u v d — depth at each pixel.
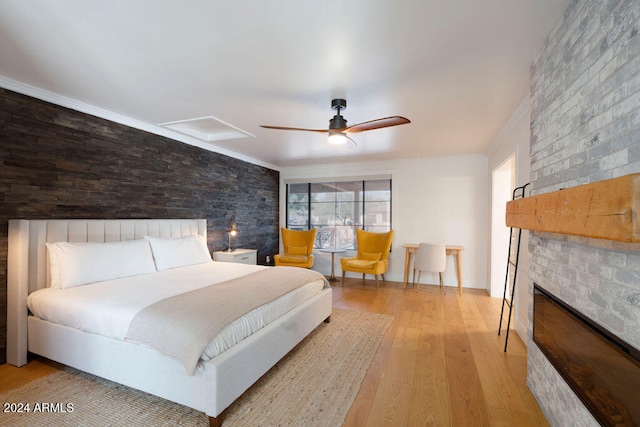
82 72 2.25
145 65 2.14
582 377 1.35
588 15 1.36
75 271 2.46
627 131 1.08
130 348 1.89
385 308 3.89
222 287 2.42
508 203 2.34
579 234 1.14
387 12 1.56
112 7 1.53
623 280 1.09
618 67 1.14
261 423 1.72
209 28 1.71
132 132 3.36
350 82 2.38
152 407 1.86
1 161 2.34
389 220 5.64
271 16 1.60
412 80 2.34
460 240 5.11
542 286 1.88
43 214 2.60
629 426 1.03
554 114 1.72
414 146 4.46
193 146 4.20
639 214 0.83
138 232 3.32
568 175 1.55
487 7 1.53
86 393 2.00
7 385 2.08
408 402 1.91
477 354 2.58
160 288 2.43
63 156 2.74
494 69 2.17
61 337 2.16
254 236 5.62
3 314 2.36
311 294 3.01
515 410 1.83
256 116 3.19
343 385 2.10
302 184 6.35
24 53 1.98
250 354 1.94
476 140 4.11
